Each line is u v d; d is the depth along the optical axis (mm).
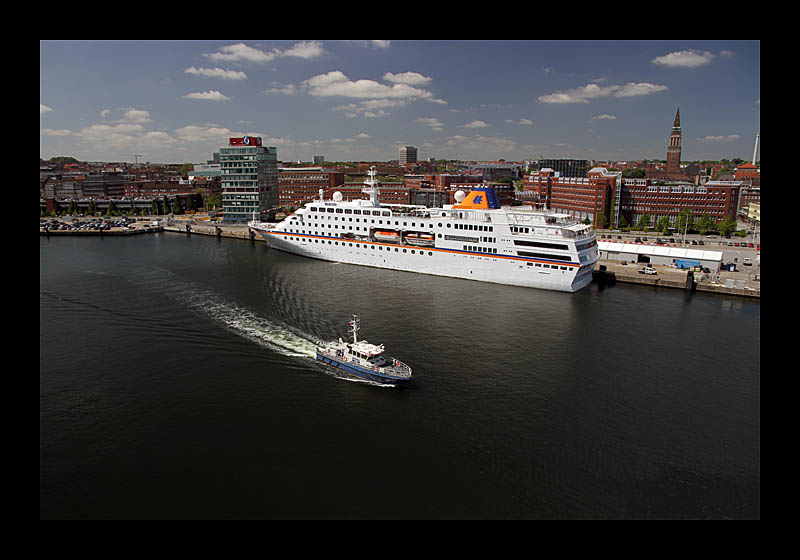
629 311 79438
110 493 36000
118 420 44938
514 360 59062
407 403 48750
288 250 124625
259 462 39656
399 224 104562
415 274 103438
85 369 54750
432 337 65938
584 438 43781
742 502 36438
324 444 42094
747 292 88625
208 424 44625
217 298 82062
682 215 159500
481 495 36594
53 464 38906
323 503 35438
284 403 48375
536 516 34781
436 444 42406
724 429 45531
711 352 62531
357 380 53312
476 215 97250
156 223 180625
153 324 68625
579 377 55031
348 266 110938
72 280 92688
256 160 178000
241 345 61875
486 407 48375
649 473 39500
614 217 177750
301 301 81250
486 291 90125
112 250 128625
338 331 67375
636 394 51531
